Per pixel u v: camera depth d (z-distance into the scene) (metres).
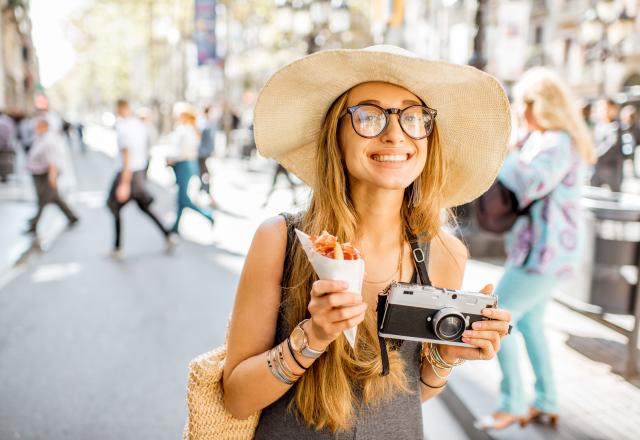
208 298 5.54
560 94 2.76
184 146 7.75
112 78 50.88
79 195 12.97
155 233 8.65
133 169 7.07
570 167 2.73
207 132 10.81
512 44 7.11
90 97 87.88
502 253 6.69
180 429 3.20
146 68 36.00
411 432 1.34
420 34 22.80
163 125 36.09
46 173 8.08
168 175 16.88
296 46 23.78
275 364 1.18
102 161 24.06
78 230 8.80
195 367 1.32
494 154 1.44
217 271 6.55
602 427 2.97
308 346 1.14
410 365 1.35
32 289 5.76
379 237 1.38
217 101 30.53
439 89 1.31
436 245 1.45
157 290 5.77
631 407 3.20
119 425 3.23
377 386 1.28
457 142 1.46
